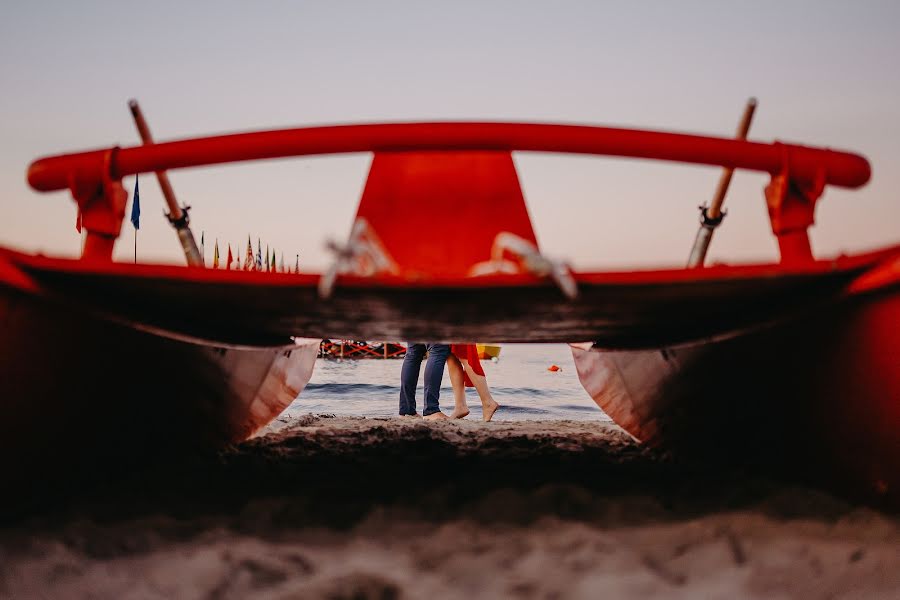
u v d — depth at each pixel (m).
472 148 2.47
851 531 2.06
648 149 2.43
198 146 2.46
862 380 2.16
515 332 3.01
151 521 2.18
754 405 2.80
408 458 3.56
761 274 1.94
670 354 3.22
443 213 3.10
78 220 2.46
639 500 2.47
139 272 1.95
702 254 3.07
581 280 1.92
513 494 2.47
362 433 4.79
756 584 1.67
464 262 3.06
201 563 1.78
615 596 1.59
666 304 2.26
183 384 3.05
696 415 3.31
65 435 2.35
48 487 2.33
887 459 2.15
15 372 2.04
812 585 1.67
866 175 2.45
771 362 2.57
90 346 2.32
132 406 2.71
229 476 2.92
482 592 1.61
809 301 2.20
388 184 3.12
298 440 4.27
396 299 2.05
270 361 3.98
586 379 4.76
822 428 2.41
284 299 2.13
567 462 3.47
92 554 1.87
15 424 2.11
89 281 2.05
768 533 2.06
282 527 2.16
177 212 3.00
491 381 13.70
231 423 3.82
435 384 6.40
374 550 1.92
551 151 2.46
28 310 2.02
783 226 2.45
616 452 3.96
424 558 1.85
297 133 2.46
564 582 1.67
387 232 3.09
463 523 2.16
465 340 3.64
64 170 2.46
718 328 2.71
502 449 3.97
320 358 29.52
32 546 1.93
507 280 1.89
